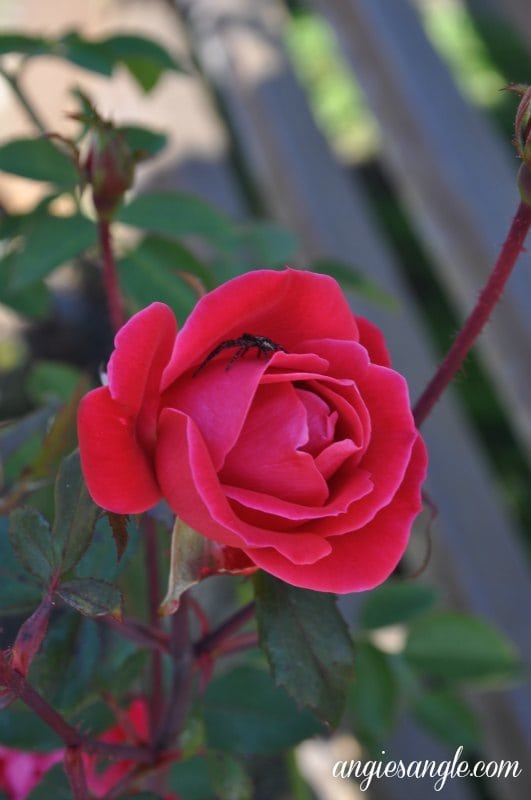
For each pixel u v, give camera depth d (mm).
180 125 1367
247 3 1491
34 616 518
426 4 2078
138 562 636
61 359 1411
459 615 759
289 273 513
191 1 1503
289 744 638
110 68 697
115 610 518
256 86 1398
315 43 2010
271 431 509
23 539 521
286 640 528
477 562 1052
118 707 611
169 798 635
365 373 520
